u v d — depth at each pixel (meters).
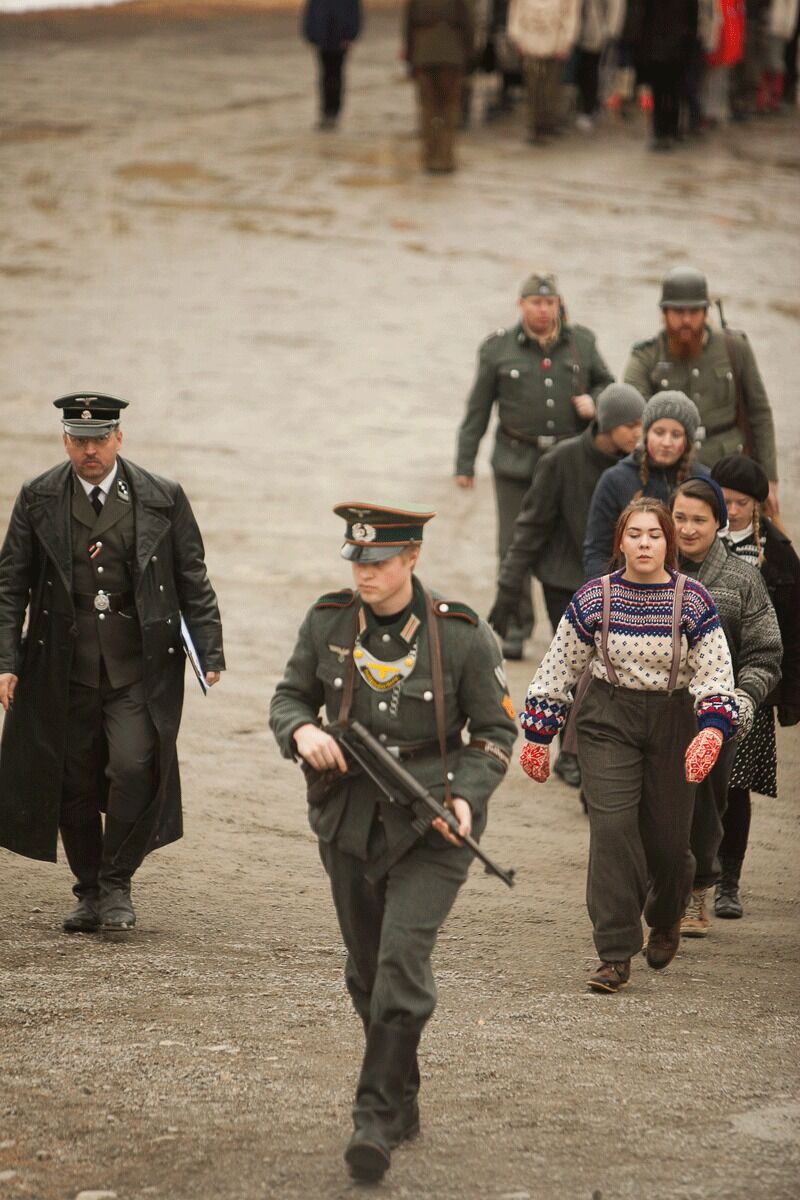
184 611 24.53
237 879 27.19
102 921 24.28
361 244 74.62
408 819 16.95
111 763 23.77
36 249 73.94
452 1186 16.05
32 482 24.02
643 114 97.31
